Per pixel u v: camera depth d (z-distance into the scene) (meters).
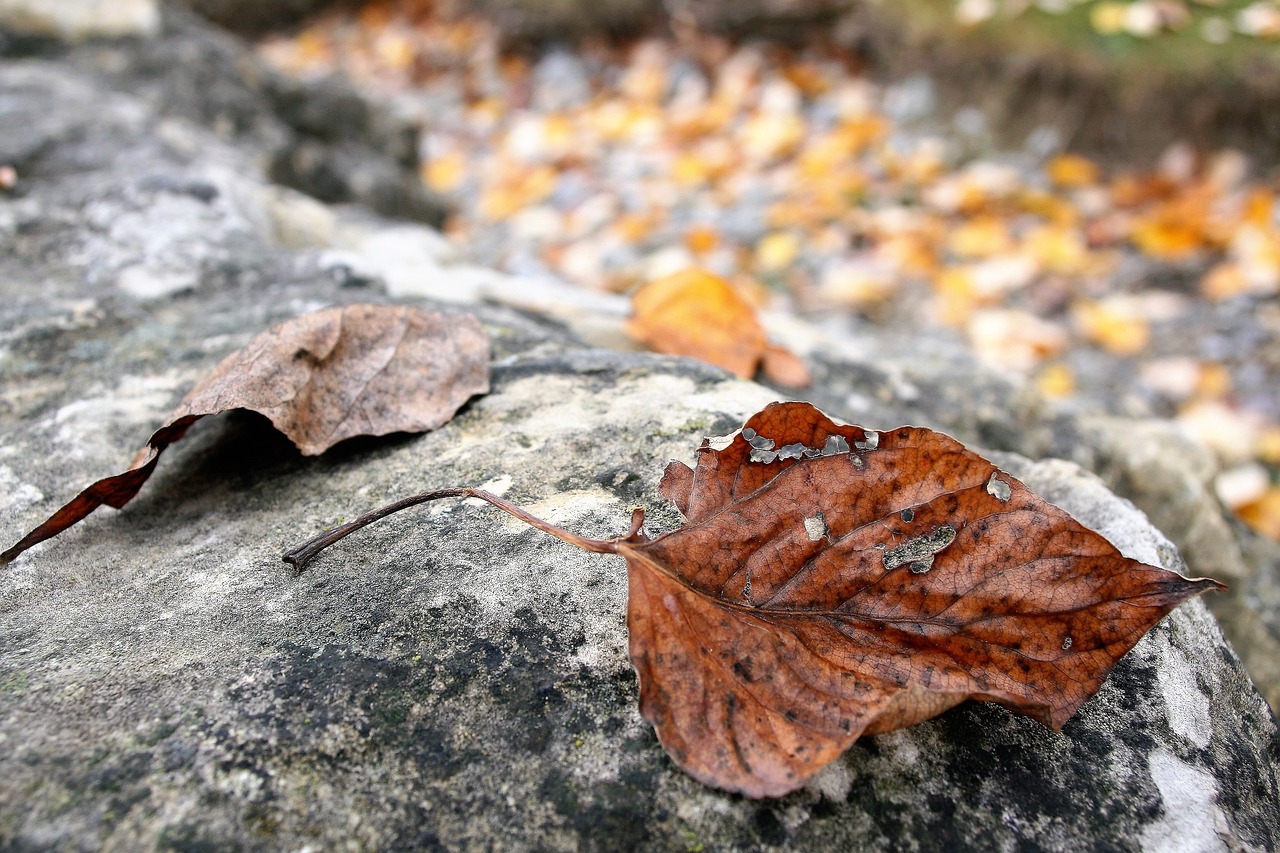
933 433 0.21
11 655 0.21
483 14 1.53
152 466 0.25
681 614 0.20
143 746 0.19
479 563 0.23
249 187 0.49
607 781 0.19
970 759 0.20
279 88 0.81
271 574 0.23
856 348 0.46
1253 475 0.72
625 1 1.45
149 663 0.21
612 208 1.14
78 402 0.31
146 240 0.41
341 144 0.86
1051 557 0.20
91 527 0.26
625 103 1.35
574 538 0.20
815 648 0.20
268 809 0.18
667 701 0.19
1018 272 0.96
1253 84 1.05
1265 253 0.92
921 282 0.97
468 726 0.20
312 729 0.20
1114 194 1.06
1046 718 0.19
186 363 0.33
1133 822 0.20
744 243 1.04
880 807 0.19
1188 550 0.41
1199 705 0.22
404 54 1.52
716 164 1.18
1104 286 0.95
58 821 0.18
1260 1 1.21
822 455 0.21
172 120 0.67
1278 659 0.39
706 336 0.37
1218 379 0.82
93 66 0.72
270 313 0.36
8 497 0.27
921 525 0.20
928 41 1.23
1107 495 0.27
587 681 0.21
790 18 1.35
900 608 0.20
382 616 0.22
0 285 0.37
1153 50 1.12
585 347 0.33
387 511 0.23
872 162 1.16
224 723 0.20
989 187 1.09
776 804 0.19
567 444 0.27
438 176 1.26
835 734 0.19
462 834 0.18
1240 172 1.04
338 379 0.27
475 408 0.29
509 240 1.11
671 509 0.24
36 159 0.49
